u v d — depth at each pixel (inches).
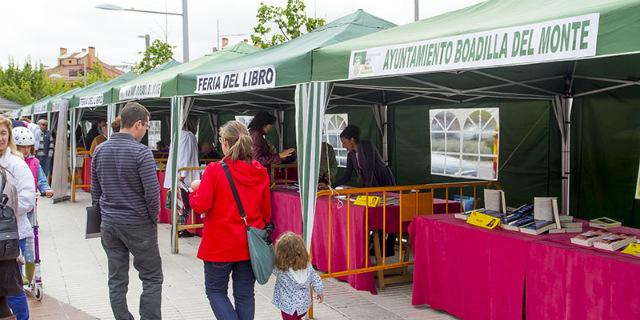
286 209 297.6
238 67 255.6
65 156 565.3
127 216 179.0
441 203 267.9
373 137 402.3
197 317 220.7
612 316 151.9
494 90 265.0
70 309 225.9
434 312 222.2
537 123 295.9
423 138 365.7
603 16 123.1
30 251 228.2
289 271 178.5
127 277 187.3
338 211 261.9
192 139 370.9
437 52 164.1
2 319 161.6
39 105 788.6
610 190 260.7
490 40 148.5
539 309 174.9
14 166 171.9
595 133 266.1
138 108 183.9
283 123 496.4
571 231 192.5
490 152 322.0
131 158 177.9
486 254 193.5
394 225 253.8
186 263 308.3
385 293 249.6
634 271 146.0
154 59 934.4
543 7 160.9
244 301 173.3
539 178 296.7
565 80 267.0
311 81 212.2
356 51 194.7
